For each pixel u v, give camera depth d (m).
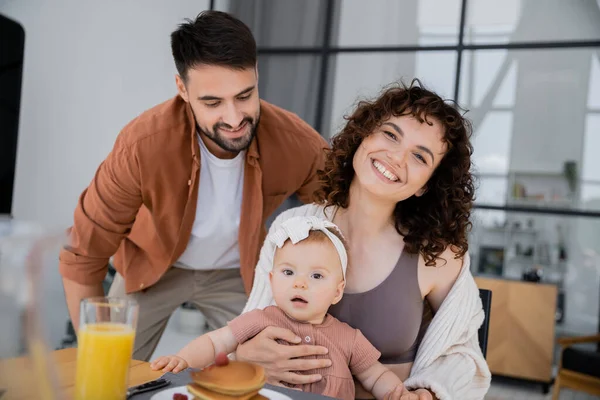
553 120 5.38
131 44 5.58
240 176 2.10
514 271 5.49
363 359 1.47
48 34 5.55
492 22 5.48
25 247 0.74
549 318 4.72
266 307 1.51
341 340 1.47
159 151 1.95
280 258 1.51
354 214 1.60
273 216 5.41
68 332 2.18
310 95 5.71
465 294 1.55
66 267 2.07
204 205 2.10
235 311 2.34
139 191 2.00
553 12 5.37
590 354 3.62
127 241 2.26
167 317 2.36
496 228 5.52
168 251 2.15
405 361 1.56
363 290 1.55
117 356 0.88
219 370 0.97
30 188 5.51
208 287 2.32
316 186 2.24
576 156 5.34
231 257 2.27
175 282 2.31
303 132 2.18
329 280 1.48
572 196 5.35
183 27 1.74
